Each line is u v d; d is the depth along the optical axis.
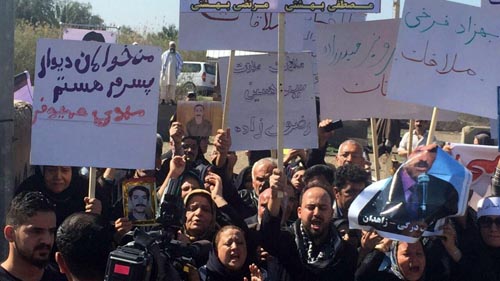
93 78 4.71
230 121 6.38
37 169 5.13
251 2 5.14
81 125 4.70
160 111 16.73
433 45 4.79
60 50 4.71
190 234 4.81
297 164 6.94
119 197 5.63
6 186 4.59
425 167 4.31
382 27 5.79
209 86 26.03
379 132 8.52
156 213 4.52
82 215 3.41
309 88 6.38
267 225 4.62
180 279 3.34
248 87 6.39
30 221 3.54
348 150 6.20
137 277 2.95
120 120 4.70
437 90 4.79
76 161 4.68
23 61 24.55
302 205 4.58
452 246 4.58
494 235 4.77
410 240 4.23
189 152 6.34
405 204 4.26
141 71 4.72
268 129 6.38
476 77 4.80
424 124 10.12
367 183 5.12
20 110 7.13
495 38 4.82
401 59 4.79
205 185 5.27
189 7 5.21
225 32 6.34
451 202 4.24
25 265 3.59
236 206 5.79
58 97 4.71
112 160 4.68
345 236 4.86
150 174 5.77
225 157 5.88
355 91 5.85
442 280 4.64
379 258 4.42
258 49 6.36
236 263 4.44
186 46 6.30
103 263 3.33
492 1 4.91
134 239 3.12
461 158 5.54
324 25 5.85
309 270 4.54
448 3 4.79
